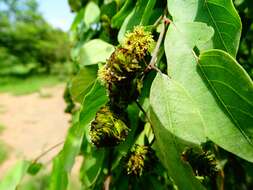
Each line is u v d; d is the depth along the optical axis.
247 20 0.15
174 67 0.10
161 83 0.10
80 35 0.25
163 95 0.10
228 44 0.11
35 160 0.17
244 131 0.10
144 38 0.11
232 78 0.10
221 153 0.18
